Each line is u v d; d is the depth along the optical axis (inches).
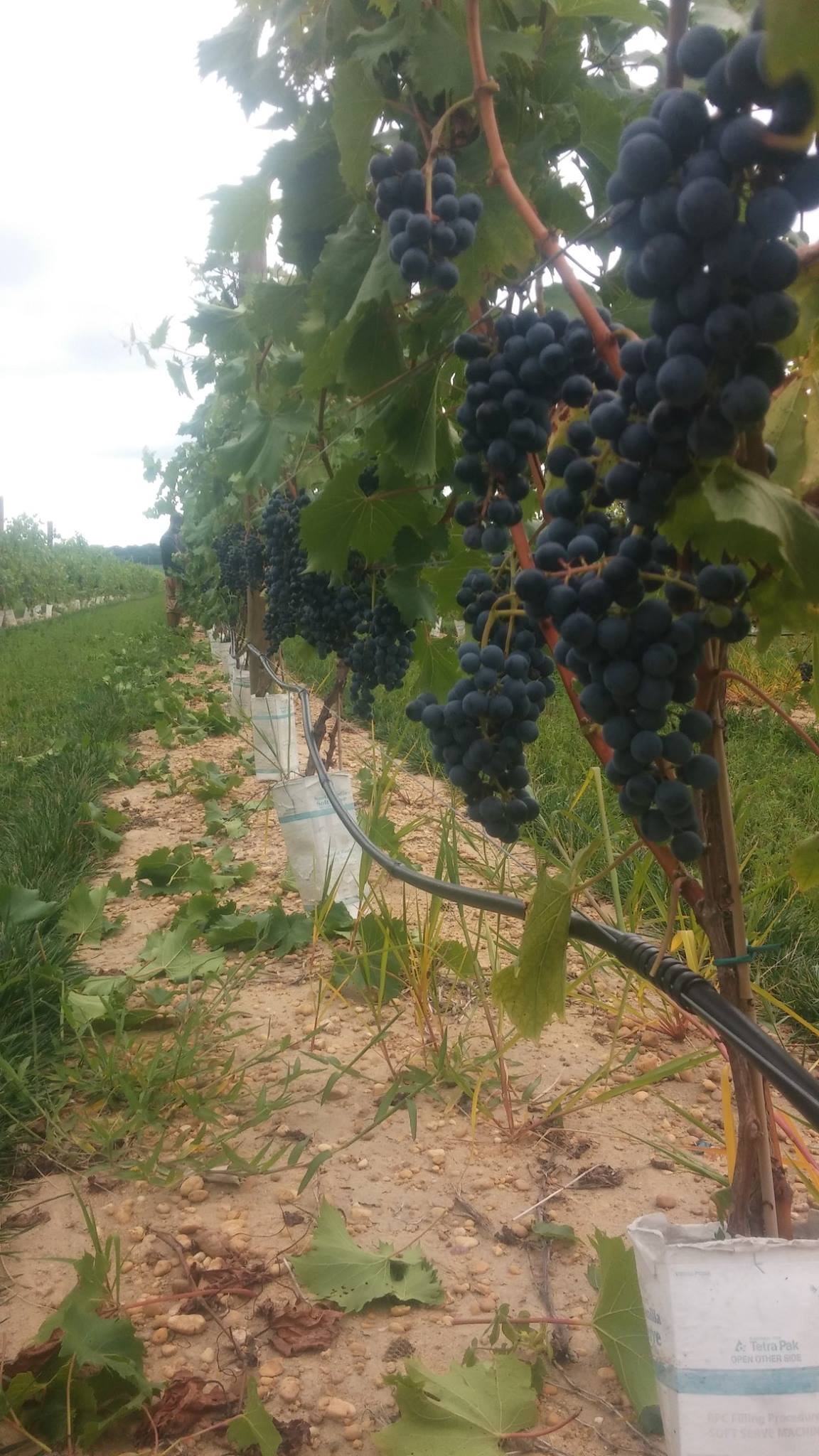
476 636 77.6
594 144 97.1
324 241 105.9
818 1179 86.0
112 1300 87.0
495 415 69.8
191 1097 113.0
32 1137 113.4
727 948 59.7
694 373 41.6
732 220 39.6
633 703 53.1
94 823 229.3
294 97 116.9
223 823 242.4
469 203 73.3
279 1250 96.0
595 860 183.5
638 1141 112.6
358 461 116.2
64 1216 101.7
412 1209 101.7
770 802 219.3
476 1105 112.2
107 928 173.5
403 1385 74.1
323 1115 118.5
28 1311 88.4
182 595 642.8
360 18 100.2
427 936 132.0
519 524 72.6
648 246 41.8
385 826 185.0
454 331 95.1
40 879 190.1
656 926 161.6
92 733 354.0
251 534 264.1
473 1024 138.9
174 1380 80.4
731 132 38.6
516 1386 75.3
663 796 53.0
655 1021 139.4
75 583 1429.6
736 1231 61.8
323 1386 79.7
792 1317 53.4
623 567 51.7
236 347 173.3
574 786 233.5
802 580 45.5
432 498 117.8
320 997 138.0
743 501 44.1
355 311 89.4
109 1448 75.1
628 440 47.0
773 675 346.6
